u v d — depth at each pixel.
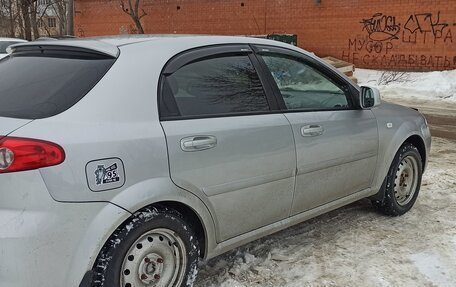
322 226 4.34
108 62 2.73
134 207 2.54
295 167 3.45
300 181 3.54
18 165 2.26
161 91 2.80
